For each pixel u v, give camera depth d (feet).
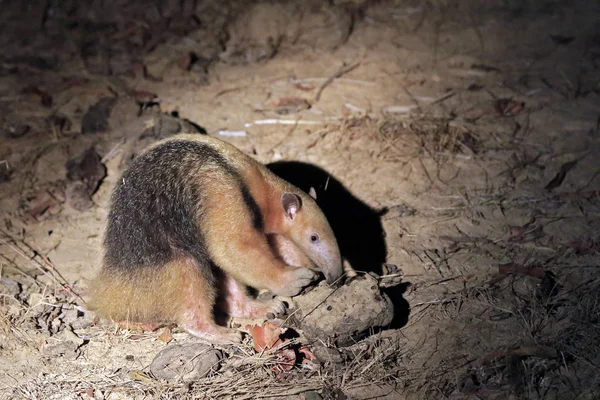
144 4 47.44
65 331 24.49
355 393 21.72
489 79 37.96
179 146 24.57
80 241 29.22
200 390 21.85
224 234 23.84
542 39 40.91
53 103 38.29
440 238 28.12
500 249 27.27
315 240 24.48
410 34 42.63
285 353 22.59
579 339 22.74
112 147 33.68
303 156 32.86
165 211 23.76
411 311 24.68
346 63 40.32
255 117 35.86
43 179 32.65
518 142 33.01
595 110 34.53
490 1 44.47
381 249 27.78
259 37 43.73
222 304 25.61
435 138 33.24
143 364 23.18
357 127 34.42
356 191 30.89
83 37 44.83
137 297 23.89
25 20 47.06
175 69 40.81
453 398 21.34
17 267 27.81
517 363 21.85
